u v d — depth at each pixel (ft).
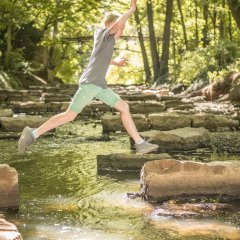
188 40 94.07
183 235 11.32
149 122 28.04
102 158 18.42
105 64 14.55
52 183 16.47
